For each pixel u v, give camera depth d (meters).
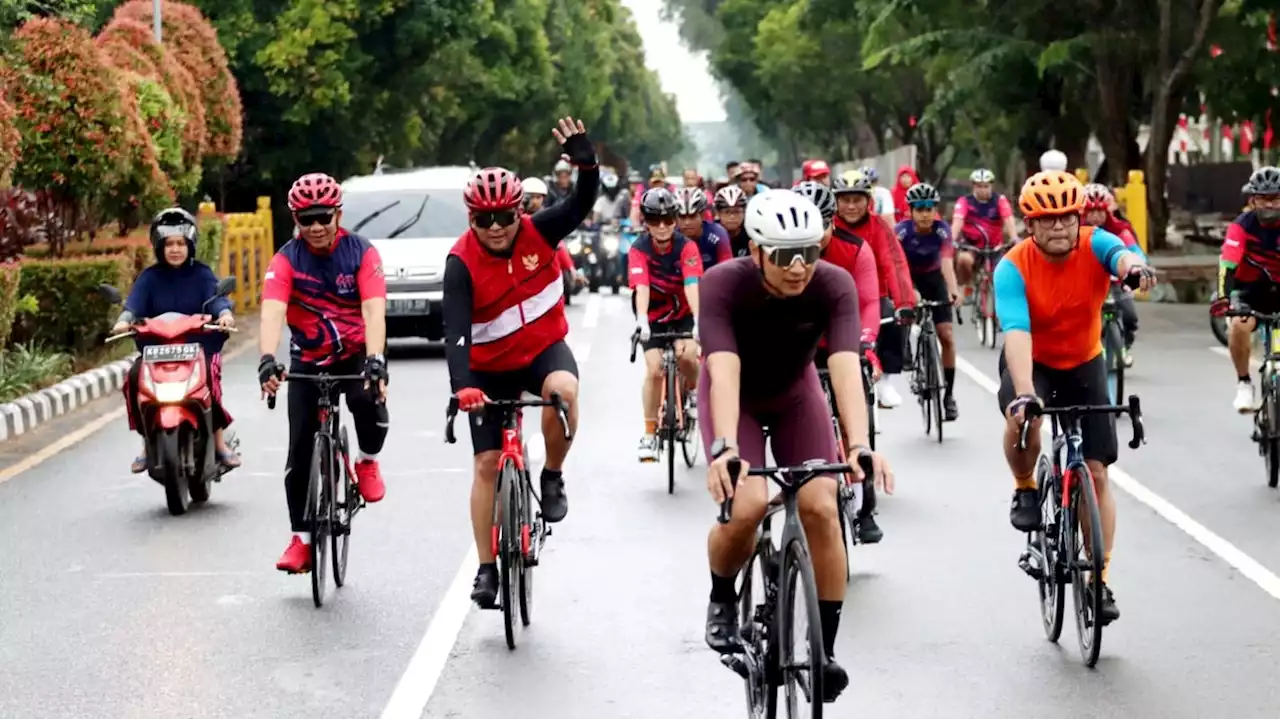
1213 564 18.25
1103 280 15.62
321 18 70.19
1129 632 15.57
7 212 39.31
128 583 17.98
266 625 16.17
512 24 109.75
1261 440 22.73
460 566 18.62
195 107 51.59
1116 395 29.36
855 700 13.57
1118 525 20.31
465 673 14.49
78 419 30.81
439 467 24.97
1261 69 65.69
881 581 17.69
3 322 31.11
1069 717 13.08
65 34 38.56
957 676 14.21
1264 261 23.20
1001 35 67.69
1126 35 65.56
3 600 17.28
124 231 45.47
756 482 12.21
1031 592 17.16
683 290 23.73
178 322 21.75
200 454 22.11
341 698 13.80
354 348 17.73
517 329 15.89
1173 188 109.44
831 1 78.06
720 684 14.07
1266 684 13.86
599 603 16.86
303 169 77.12
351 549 19.50
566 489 23.16
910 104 129.62
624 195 65.19
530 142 131.75
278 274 17.44
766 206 11.72
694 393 25.06
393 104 78.88
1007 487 22.98
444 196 44.03
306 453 17.22
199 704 13.67
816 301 12.23
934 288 27.70
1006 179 114.50
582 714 13.32
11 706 13.63
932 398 27.56
